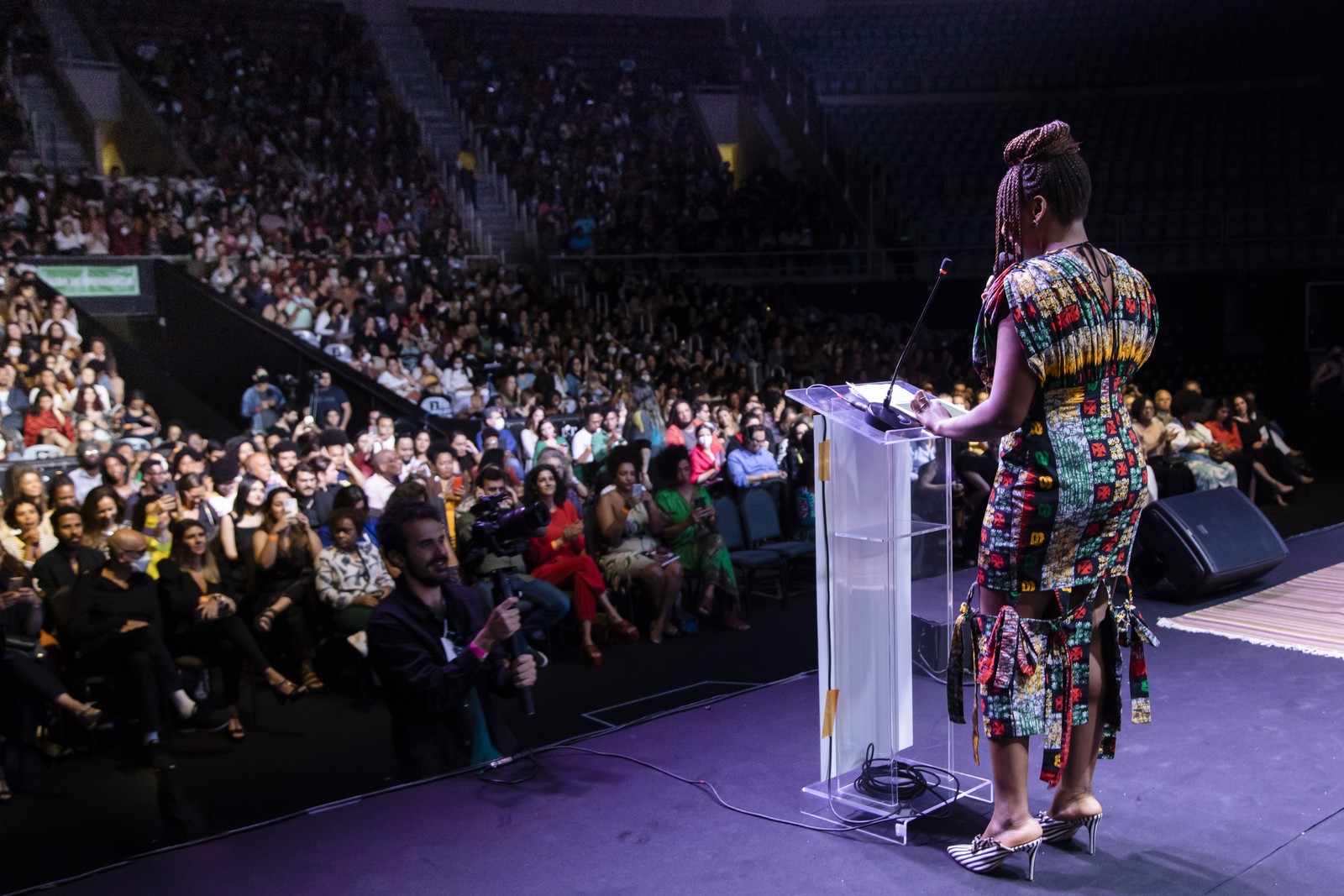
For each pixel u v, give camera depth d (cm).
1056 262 262
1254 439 914
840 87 1961
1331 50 1769
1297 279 1496
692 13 2133
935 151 1809
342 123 1684
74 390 845
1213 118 1784
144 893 289
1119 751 359
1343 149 1670
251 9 1802
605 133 1917
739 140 2059
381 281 1247
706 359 1268
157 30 1705
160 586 455
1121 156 1717
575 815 326
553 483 546
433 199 1599
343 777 386
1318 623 493
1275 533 569
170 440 776
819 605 322
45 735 416
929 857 290
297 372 987
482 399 1027
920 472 324
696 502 603
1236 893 265
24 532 486
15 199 1205
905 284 1574
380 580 500
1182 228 1553
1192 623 503
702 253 1616
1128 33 1969
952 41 2033
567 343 1215
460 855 302
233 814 354
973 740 303
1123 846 292
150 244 1199
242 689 498
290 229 1347
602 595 540
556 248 1620
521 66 1973
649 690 473
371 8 1942
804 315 1500
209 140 1544
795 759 364
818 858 292
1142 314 273
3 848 332
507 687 339
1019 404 262
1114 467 267
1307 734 366
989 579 277
